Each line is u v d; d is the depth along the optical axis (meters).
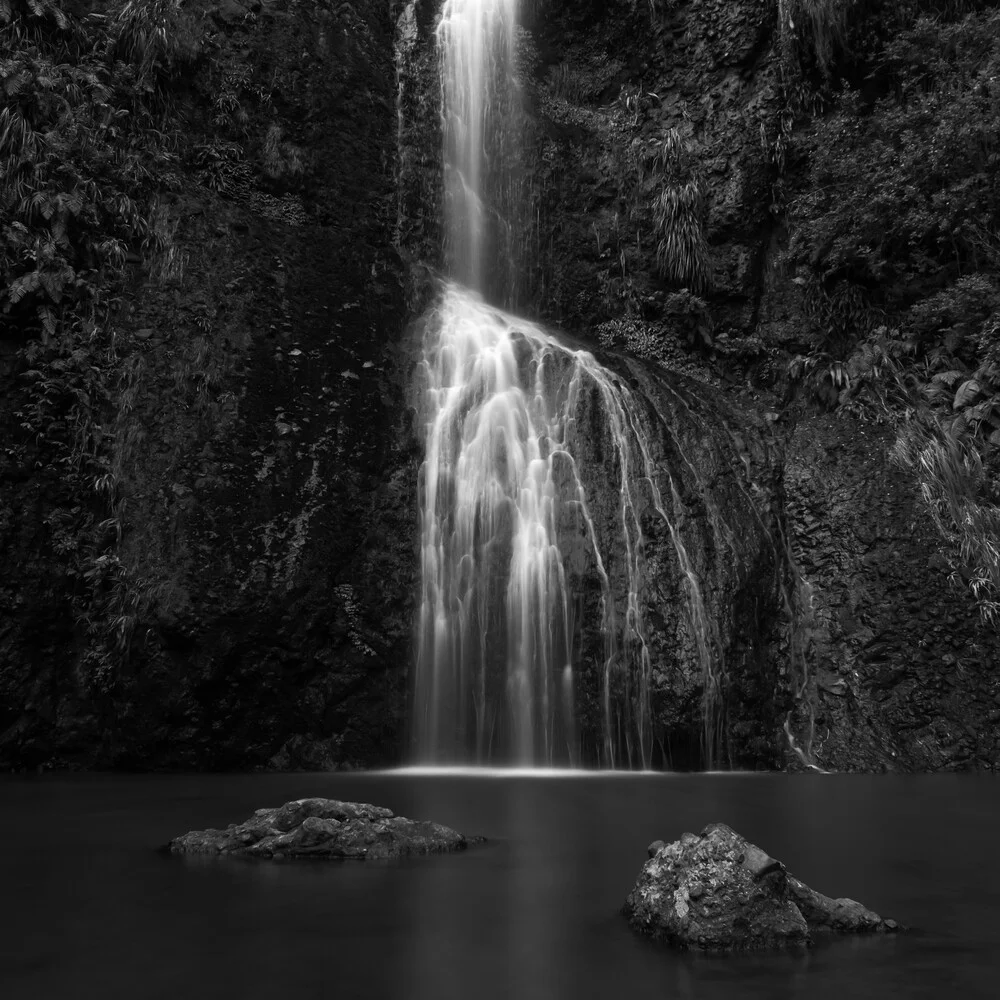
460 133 19.92
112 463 13.04
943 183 17.69
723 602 13.67
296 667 12.17
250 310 14.21
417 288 16.66
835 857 5.99
